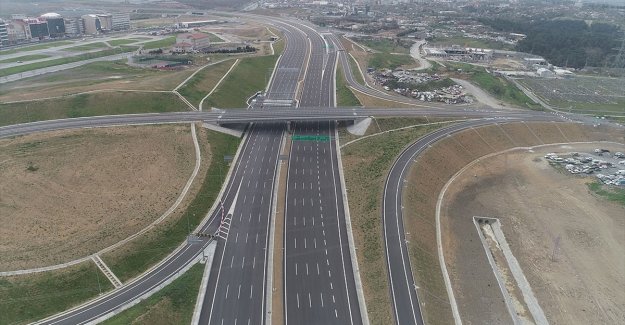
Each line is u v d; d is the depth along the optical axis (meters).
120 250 97.19
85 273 90.94
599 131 175.75
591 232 116.38
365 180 126.69
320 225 108.19
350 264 95.12
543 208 126.62
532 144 164.88
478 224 118.31
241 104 185.00
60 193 110.44
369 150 144.25
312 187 125.12
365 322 80.62
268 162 138.88
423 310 82.75
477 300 90.81
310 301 85.31
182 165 128.75
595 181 142.12
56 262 92.44
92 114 150.38
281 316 81.81
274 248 100.12
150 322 79.94
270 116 159.62
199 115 157.25
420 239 103.25
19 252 93.50
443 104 192.38
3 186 109.06
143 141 134.88
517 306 91.44
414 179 126.12
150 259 96.50
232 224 108.75
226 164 135.75
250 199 119.12
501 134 164.75
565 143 168.38
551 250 109.19
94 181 116.00
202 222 109.69
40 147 125.44
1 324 79.38
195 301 85.44
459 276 97.12
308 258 96.88
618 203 129.50
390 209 110.88
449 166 141.12
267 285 89.44
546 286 97.31
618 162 154.62
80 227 101.94
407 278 90.00
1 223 99.62
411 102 190.12
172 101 165.25
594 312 90.56
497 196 131.50
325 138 155.38
